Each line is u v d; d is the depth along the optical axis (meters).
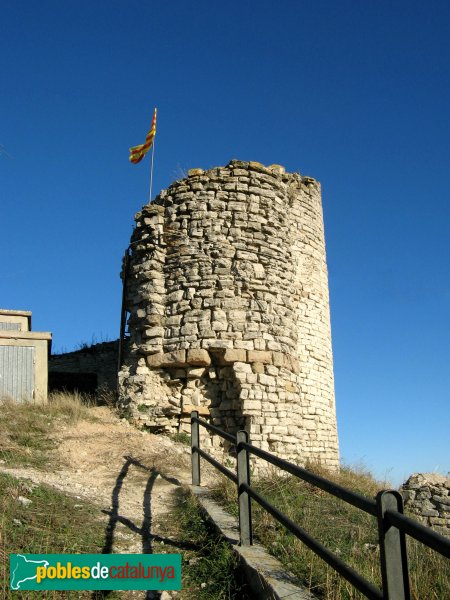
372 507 3.61
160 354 13.66
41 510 6.87
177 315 13.75
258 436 12.88
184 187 14.59
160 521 7.36
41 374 14.90
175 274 14.05
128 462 9.95
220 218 14.28
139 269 14.40
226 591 5.52
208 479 9.59
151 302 13.89
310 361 16.45
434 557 6.14
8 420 11.12
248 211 14.47
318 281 17.52
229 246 14.04
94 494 8.15
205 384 13.44
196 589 5.69
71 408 12.76
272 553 6.00
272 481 9.46
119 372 14.05
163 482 9.15
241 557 5.79
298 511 7.91
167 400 13.41
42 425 11.09
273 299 14.10
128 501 8.03
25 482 7.62
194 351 13.28
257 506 7.73
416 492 12.04
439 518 11.65
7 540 5.87
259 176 14.86
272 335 13.77
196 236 14.16
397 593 3.37
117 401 13.73
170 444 11.95
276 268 14.43
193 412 9.32
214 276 13.78
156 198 15.13
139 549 6.39
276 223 14.77
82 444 10.53
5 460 8.96
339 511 8.27
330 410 16.92
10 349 14.80
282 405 13.41
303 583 5.23
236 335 13.39
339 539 7.05
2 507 6.49
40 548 5.88
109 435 11.38
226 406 13.28
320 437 16.20
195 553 6.35
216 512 7.27
